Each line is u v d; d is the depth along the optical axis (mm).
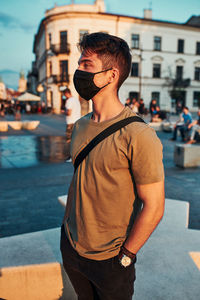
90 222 1022
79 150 1061
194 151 5961
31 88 62719
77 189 1057
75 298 1694
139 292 1523
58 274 1656
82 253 1055
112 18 30797
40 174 5344
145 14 33469
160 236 2027
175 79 34562
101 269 1016
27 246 1860
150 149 886
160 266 1697
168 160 6805
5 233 2908
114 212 983
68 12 29906
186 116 10258
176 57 35188
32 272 1635
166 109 35719
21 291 1662
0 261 1682
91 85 1007
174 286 1557
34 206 3658
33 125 14484
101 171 956
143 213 926
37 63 48281
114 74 1000
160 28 33438
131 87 33656
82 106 14188
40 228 3039
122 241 1018
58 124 17672
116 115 1021
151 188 908
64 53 31672
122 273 1011
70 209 1249
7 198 3961
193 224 3162
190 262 1729
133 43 32781
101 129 1011
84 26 30547
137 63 33438
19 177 5113
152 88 34719
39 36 41688
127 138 914
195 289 1540
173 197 4047
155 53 33938
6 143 9508
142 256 1789
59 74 32781
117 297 1038
